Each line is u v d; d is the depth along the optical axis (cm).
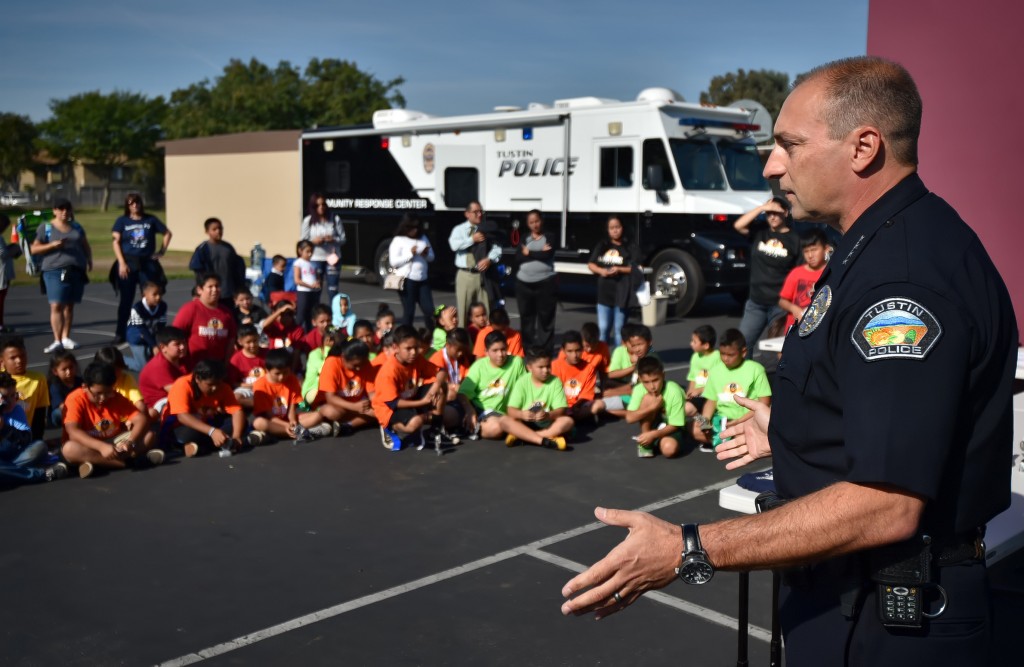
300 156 1841
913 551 151
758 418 222
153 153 6988
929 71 419
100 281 1875
